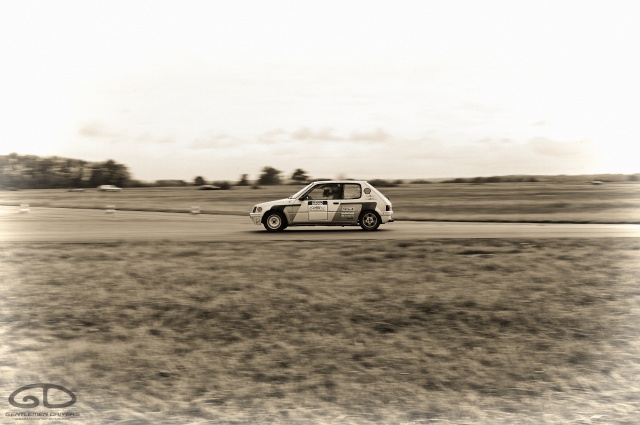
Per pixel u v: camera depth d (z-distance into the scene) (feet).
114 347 27.99
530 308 33.68
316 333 30.14
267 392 23.89
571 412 22.12
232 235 62.18
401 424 21.29
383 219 66.23
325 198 65.72
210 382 24.53
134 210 155.22
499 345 28.60
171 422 21.53
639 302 34.68
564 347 27.91
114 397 23.25
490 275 40.93
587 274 41.16
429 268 42.88
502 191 166.09
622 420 21.50
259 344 28.78
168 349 28.02
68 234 66.08
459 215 116.06
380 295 36.04
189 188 246.68
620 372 25.52
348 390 23.93
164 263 44.37
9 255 47.62
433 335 29.94
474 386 24.31
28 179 281.95
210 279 39.50
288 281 38.96
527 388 24.11
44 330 30.22
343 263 44.37
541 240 55.52
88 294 35.81
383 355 27.55
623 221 91.81
